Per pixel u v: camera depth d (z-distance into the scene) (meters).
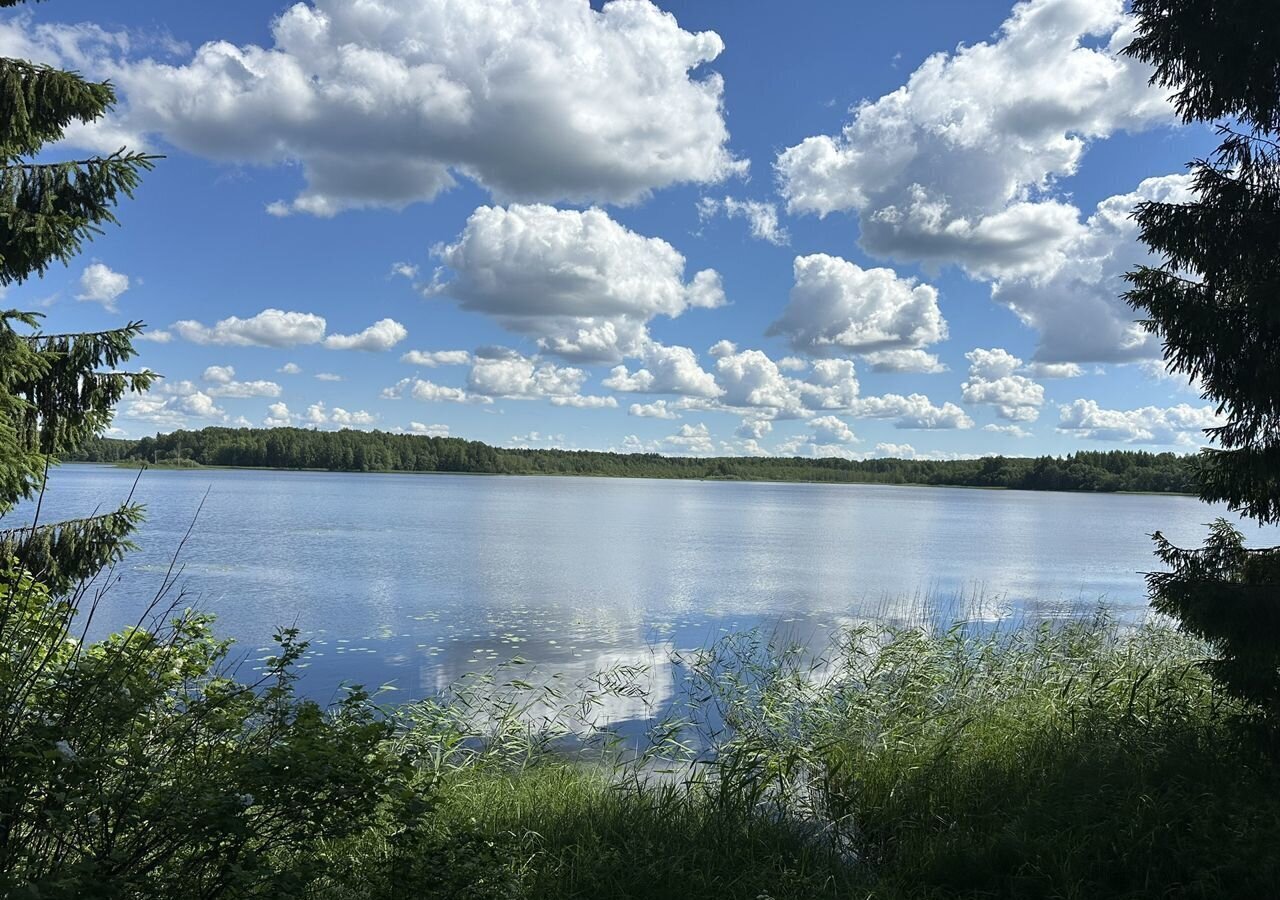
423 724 8.19
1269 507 5.79
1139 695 7.50
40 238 6.13
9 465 6.16
